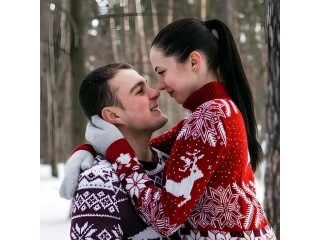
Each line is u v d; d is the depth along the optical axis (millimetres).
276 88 2324
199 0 6750
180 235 1318
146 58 6875
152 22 6812
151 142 1561
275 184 2455
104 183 1284
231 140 1243
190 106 1361
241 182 1284
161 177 1430
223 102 1281
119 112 1413
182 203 1212
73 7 4750
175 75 1335
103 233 1257
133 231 1316
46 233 4164
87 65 6621
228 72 1389
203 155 1229
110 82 1412
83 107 1475
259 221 1317
